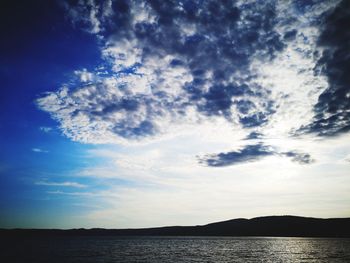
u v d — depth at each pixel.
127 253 98.50
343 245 148.38
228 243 175.38
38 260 72.44
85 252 101.38
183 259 78.25
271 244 160.38
